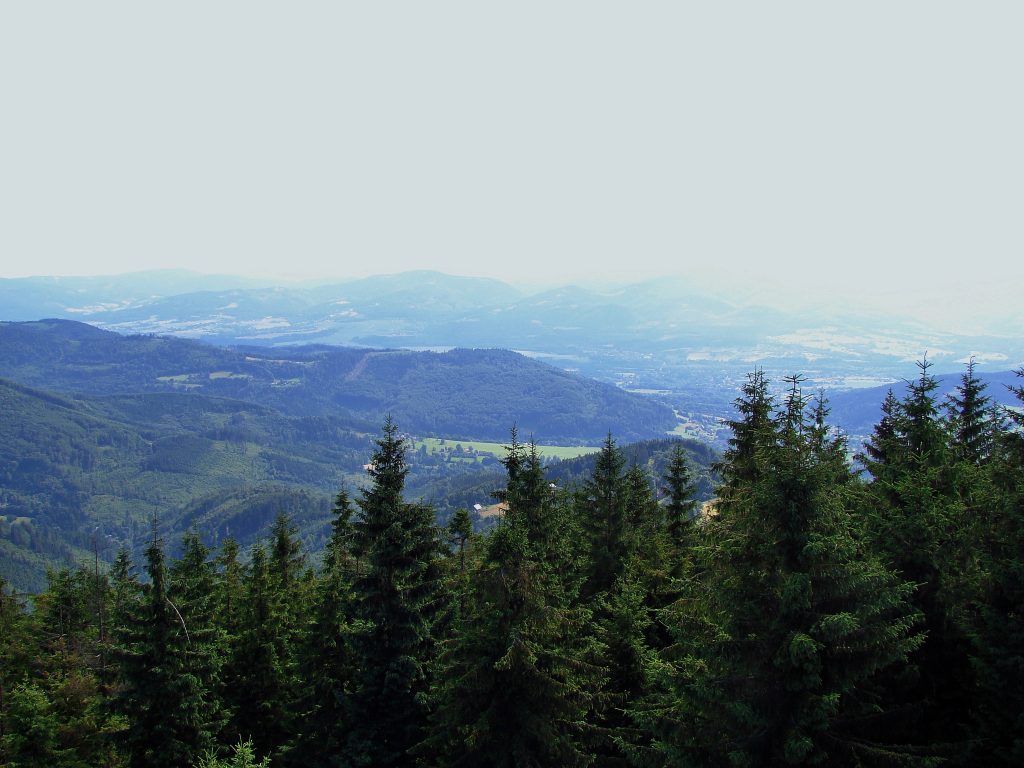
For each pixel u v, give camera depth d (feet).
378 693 88.84
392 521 90.27
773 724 53.67
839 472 86.58
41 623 165.58
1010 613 64.34
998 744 61.57
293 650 127.54
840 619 49.90
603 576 113.80
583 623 73.61
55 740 94.53
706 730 56.59
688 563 110.83
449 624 92.53
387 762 85.40
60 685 107.96
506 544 71.97
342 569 107.76
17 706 91.81
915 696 70.79
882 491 88.12
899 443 95.71
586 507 121.49
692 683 57.00
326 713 102.06
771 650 54.24
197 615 99.04
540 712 68.44
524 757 65.82
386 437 97.25
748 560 58.44
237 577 153.89
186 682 93.91
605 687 88.12
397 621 87.92
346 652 103.55
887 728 58.03
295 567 146.51
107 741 97.81
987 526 72.33
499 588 69.56
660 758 59.62
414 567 89.45
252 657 122.72
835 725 57.31
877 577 54.65
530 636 69.41
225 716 104.17
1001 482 78.13
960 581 69.87
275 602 129.80
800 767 52.75
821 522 55.36
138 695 92.79
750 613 56.90
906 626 53.93
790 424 75.72
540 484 102.68
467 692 70.18
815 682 51.55
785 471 56.95
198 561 145.07
